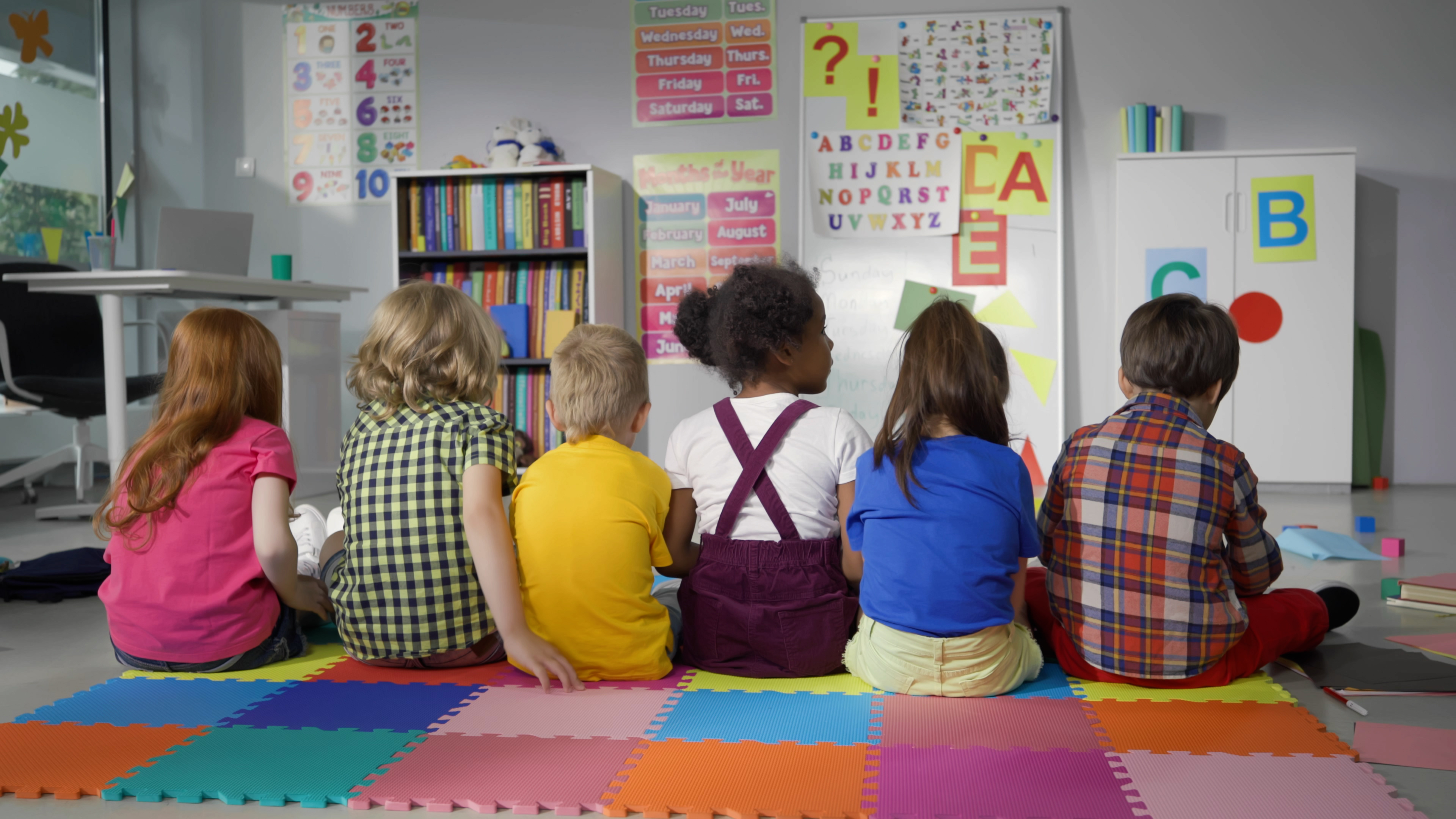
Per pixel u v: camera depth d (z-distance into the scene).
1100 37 4.41
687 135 4.64
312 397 4.09
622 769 1.33
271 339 1.86
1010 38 4.41
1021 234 4.42
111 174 5.01
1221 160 4.12
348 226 4.89
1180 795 1.24
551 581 1.68
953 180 4.44
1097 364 4.46
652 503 1.72
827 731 1.47
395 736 1.46
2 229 4.50
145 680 1.76
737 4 4.58
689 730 1.48
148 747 1.43
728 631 1.72
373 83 4.84
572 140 4.71
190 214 3.64
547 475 1.71
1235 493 1.62
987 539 1.57
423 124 4.82
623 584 1.68
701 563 1.76
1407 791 1.26
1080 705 1.58
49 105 4.73
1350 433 4.07
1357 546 2.84
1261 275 4.11
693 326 2.07
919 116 4.46
